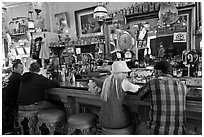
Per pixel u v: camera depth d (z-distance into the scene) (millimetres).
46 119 2395
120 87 1897
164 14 3023
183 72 2836
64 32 4242
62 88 2652
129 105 2271
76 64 3982
